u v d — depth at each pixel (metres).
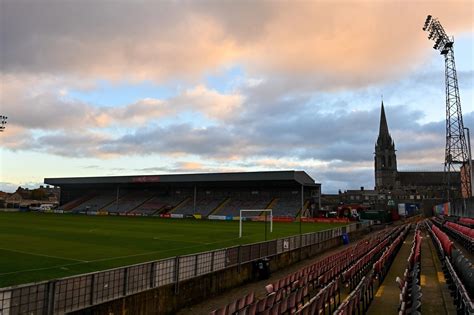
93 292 10.69
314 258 29.02
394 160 198.38
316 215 96.06
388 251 21.31
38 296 9.39
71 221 66.06
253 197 104.00
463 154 96.69
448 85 99.12
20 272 19.28
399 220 102.69
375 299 14.32
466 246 29.34
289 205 96.56
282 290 12.16
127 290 11.77
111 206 112.31
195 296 14.80
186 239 39.09
